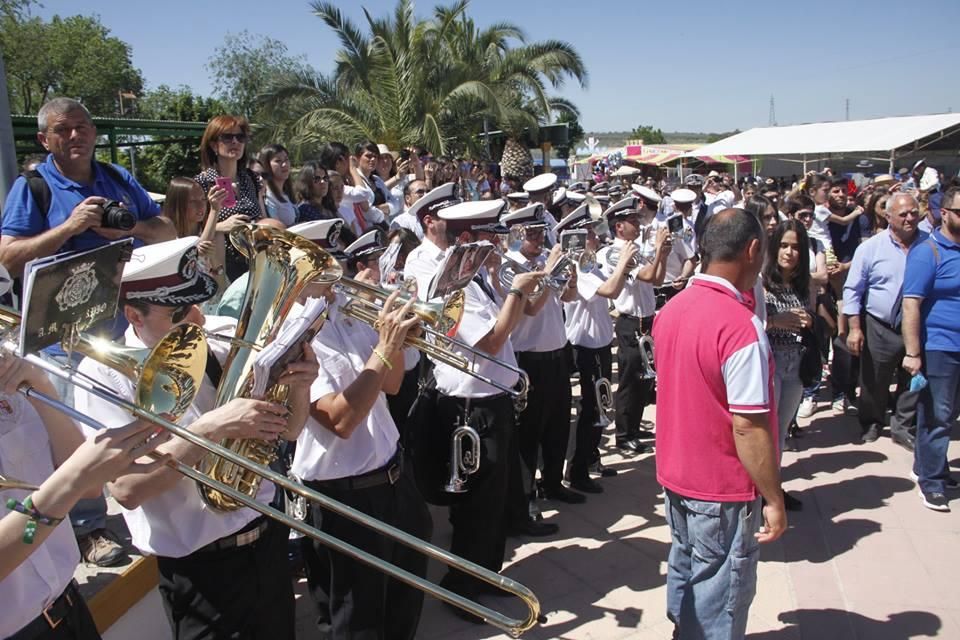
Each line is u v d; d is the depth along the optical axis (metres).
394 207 8.17
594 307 4.96
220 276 3.72
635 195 6.72
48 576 1.77
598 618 3.58
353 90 17.80
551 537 4.40
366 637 2.75
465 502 3.62
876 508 4.72
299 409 2.24
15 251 2.88
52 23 30.56
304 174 5.62
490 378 3.56
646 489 5.07
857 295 5.58
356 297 2.80
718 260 2.73
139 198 3.60
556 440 4.74
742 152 24.52
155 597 3.39
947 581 3.88
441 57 18.95
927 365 4.52
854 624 3.53
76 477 1.52
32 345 1.40
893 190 7.62
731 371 2.57
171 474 1.96
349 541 2.71
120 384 2.01
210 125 4.67
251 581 2.30
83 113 3.30
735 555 2.69
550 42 21.03
